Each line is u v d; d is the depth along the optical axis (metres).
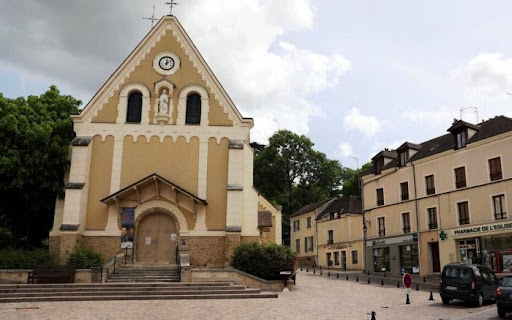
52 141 26.56
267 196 66.38
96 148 26.81
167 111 27.30
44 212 28.88
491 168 32.75
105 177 26.45
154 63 28.02
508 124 32.31
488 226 32.03
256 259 22.89
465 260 33.72
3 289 18.67
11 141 26.08
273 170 66.19
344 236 51.34
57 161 26.38
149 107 27.44
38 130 26.27
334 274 40.00
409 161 39.84
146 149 26.89
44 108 29.25
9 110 26.92
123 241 25.53
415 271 37.78
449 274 19.86
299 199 67.12
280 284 22.42
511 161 31.30
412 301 20.88
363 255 45.91
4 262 21.56
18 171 25.42
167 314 14.85
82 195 25.52
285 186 67.69
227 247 25.11
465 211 34.25
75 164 25.95
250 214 26.47
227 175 26.61
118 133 27.03
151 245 25.95
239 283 22.02
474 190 33.62
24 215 29.08
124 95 27.53
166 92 27.59
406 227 39.44
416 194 38.59
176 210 26.14
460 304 19.70
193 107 27.81
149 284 20.05
